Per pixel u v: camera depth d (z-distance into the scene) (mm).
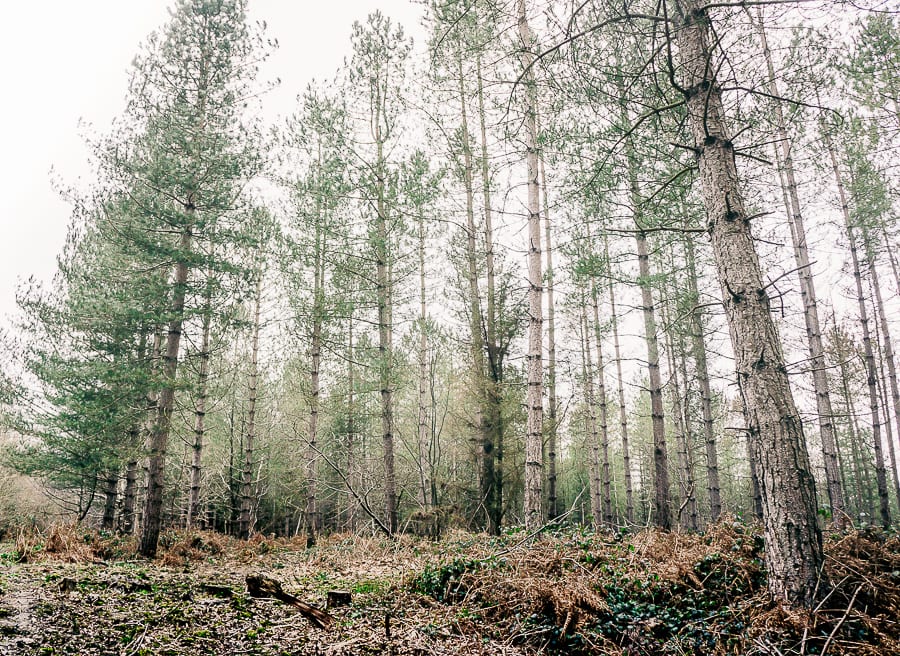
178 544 11555
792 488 4602
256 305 18047
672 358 17984
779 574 4594
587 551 6625
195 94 12500
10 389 15055
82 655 3938
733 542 5938
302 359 18016
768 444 4742
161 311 12008
